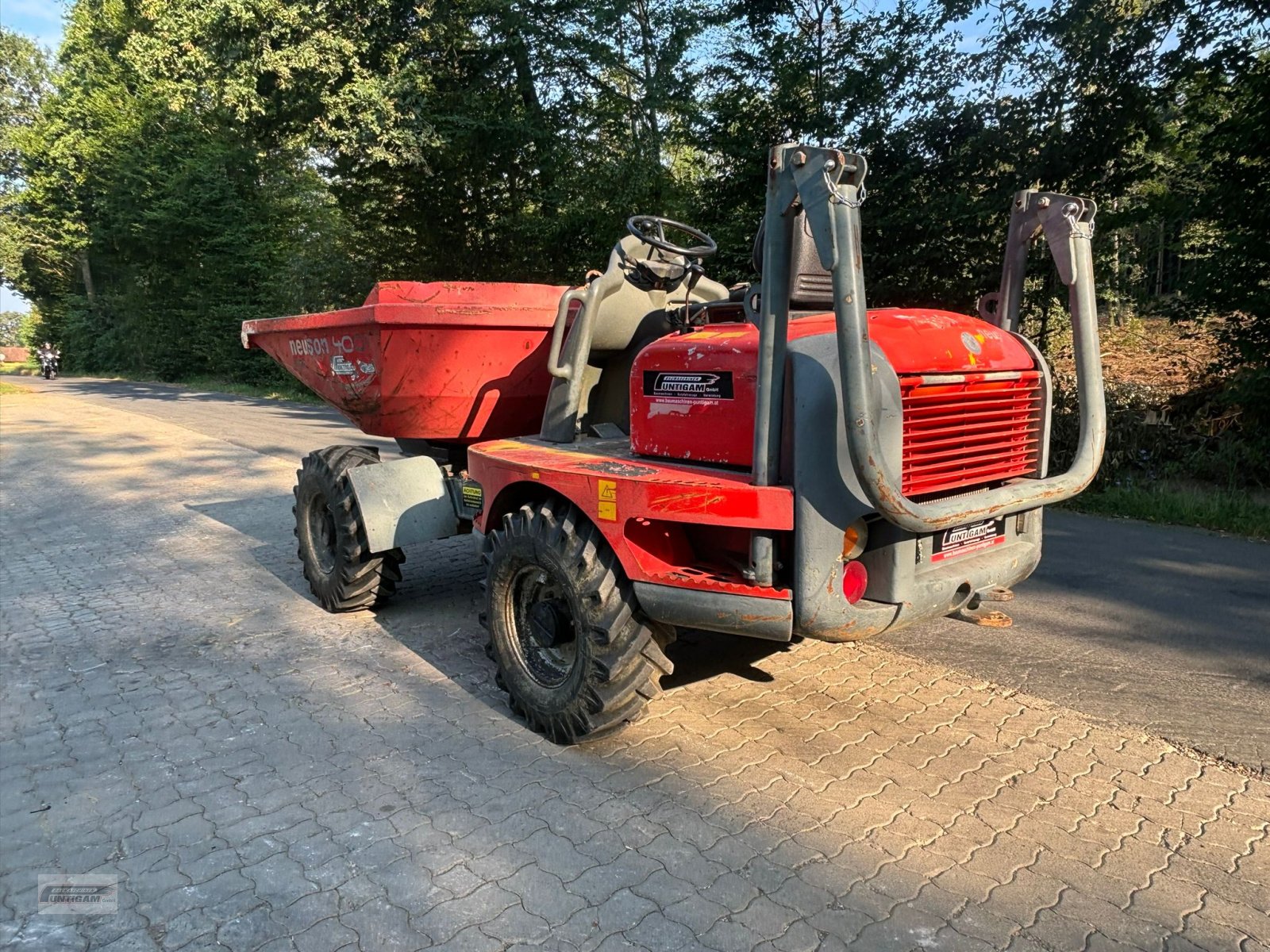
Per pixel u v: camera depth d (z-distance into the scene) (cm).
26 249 4350
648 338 479
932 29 1075
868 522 331
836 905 281
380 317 494
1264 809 336
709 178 1388
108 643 537
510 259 1878
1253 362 932
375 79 1563
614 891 290
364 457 586
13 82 4438
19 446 1483
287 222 3150
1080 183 1016
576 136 1694
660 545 362
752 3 1255
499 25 1599
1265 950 260
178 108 1702
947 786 354
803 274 357
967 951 260
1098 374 371
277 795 356
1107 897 285
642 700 379
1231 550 716
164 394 2805
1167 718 412
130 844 323
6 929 278
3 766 384
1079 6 966
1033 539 394
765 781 359
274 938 271
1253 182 897
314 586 605
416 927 275
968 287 1091
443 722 423
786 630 326
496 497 422
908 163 1083
